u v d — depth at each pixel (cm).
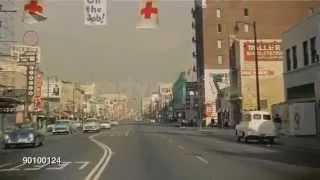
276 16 11400
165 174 1747
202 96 12100
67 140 4738
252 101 7288
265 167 1975
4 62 7794
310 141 3772
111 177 1667
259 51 7294
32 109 8294
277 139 4269
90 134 6700
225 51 11738
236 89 7819
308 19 4497
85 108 16650
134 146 3603
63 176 1705
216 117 10900
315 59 4347
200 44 12638
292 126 4497
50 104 11900
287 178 1599
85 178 1641
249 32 11462
